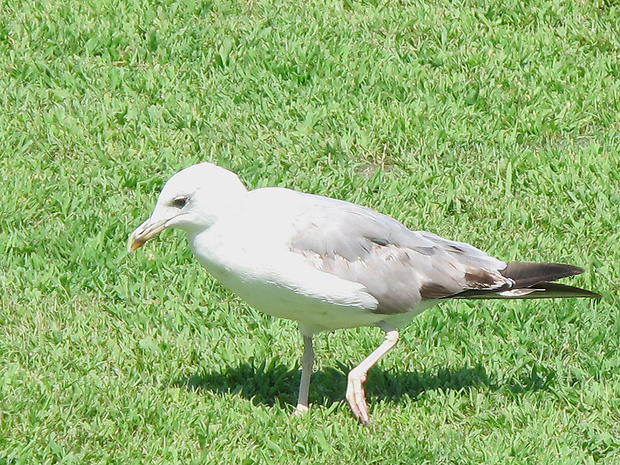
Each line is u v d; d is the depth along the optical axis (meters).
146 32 16.25
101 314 11.41
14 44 15.81
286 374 10.73
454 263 10.11
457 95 15.52
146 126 14.57
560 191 13.80
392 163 14.41
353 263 9.73
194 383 10.42
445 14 17.22
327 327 10.02
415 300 9.91
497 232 13.01
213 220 9.53
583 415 10.12
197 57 15.98
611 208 13.48
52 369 10.38
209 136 14.41
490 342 11.21
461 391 10.41
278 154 14.17
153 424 9.65
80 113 14.59
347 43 16.42
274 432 9.66
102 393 9.98
